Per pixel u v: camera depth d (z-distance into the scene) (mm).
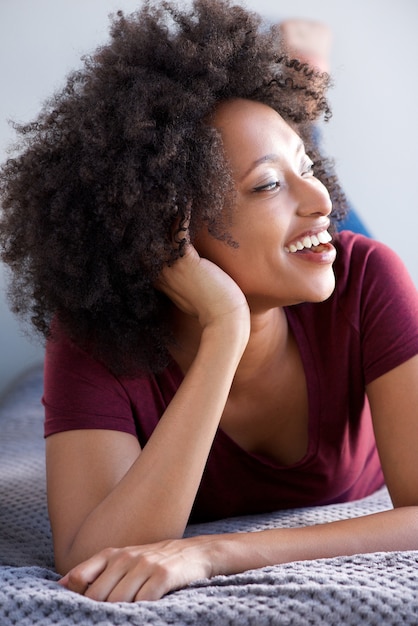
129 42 1396
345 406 1513
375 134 3090
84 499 1326
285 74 1498
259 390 1495
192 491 1250
